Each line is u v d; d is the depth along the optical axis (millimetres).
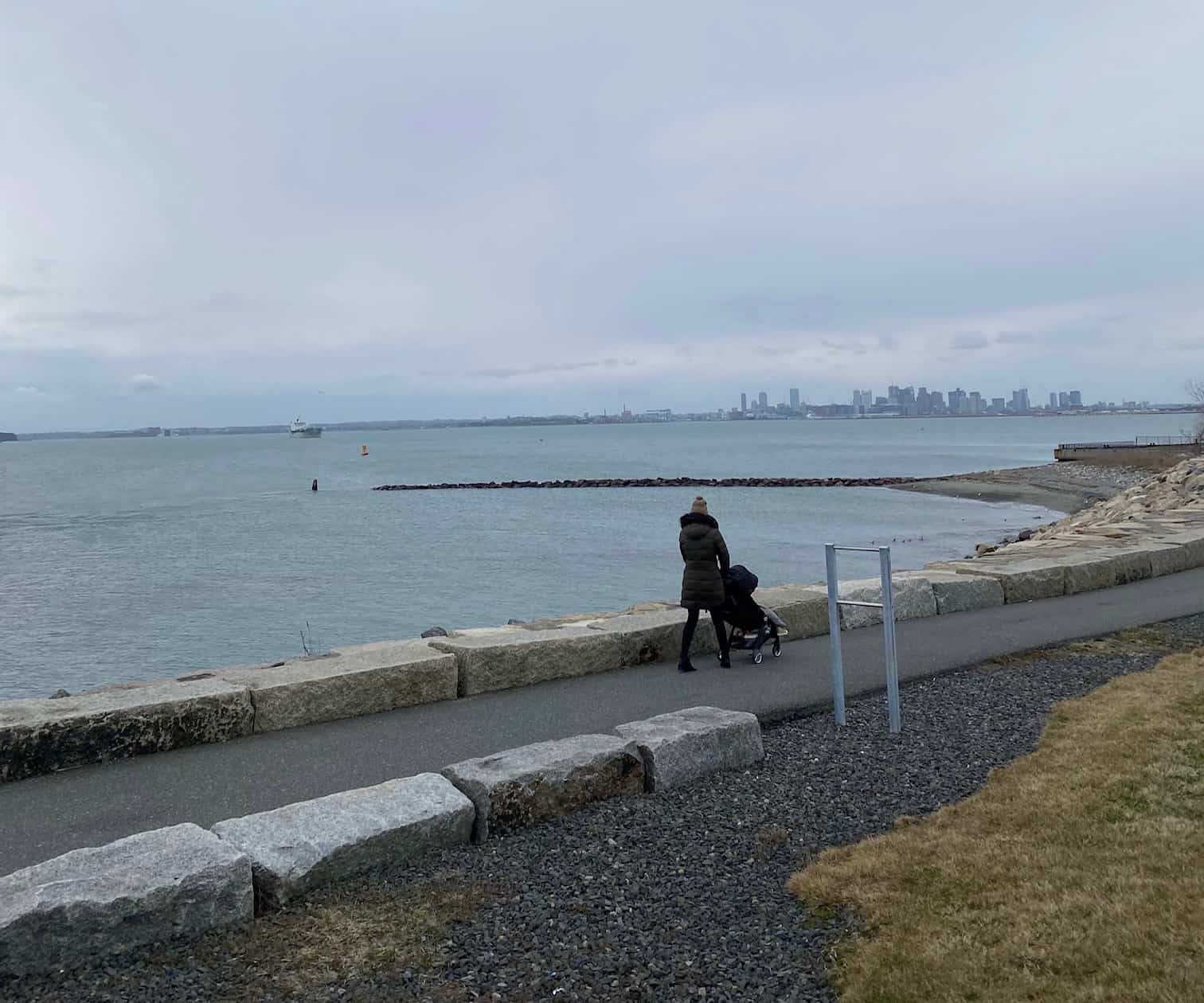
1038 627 11289
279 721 7414
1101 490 61969
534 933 4363
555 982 3975
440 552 38875
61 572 33812
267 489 84750
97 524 53500
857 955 4105
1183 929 4066
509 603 26562
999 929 4203
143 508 65000
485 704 8156
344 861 4828
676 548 39438
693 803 5957
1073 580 14016
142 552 40000
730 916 4516
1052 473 76000
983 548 32594
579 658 9273
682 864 5082
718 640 9602
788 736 7379
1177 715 7098
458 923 4457
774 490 71938
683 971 4047
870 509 54719
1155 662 9422
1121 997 3645
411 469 117250
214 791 6031
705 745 6438
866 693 8570
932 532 42781
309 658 9656
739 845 5320
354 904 4629
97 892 4113
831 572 7680
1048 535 35562
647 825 5598
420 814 5160
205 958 4145
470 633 11266
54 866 4348
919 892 4609
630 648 9664
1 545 42719
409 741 7070
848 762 6715
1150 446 85062
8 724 6301
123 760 6637
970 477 76438
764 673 9328
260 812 5547
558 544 41375
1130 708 7426
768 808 5859
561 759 5824
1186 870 4590
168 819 5582
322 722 7605
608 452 163875
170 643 21734
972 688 8680
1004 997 3711
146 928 4184
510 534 45688
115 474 117000
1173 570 15906
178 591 29047
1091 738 6770
